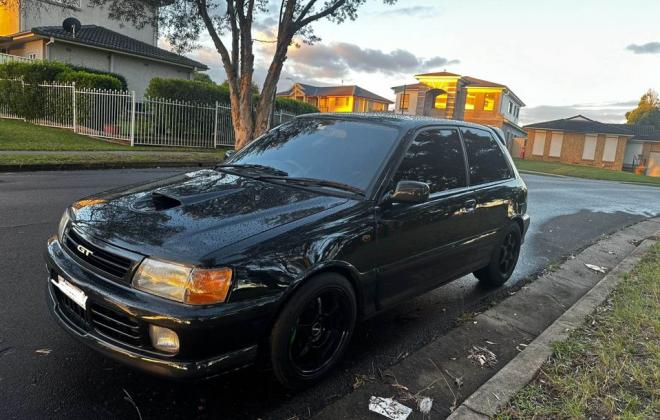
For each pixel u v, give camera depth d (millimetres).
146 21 17484
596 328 4043
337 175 3633
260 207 3125
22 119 20000
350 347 3750
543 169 33188
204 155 16656
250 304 2619
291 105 27062
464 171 4492
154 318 2461
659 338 3844
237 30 16375
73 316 2902
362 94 57469
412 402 3021
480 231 4625
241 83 16484
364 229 3268
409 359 3568
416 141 3951
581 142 45062
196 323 2438
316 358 3143
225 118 20734
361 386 3166
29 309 3832
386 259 3480
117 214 3004
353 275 3230
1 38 26734
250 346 2686
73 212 3223
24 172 10516
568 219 10305
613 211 12227
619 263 6355
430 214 3854
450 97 43000
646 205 14289
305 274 2859
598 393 3039
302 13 16094
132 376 3059
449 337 3984
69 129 18641
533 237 8148
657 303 4656
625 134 43219
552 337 3838
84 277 2730
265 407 2881
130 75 28078
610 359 3439
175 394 2924
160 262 2545
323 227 3047
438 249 4027
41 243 5441
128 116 17219
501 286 5445
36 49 25688
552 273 5984
